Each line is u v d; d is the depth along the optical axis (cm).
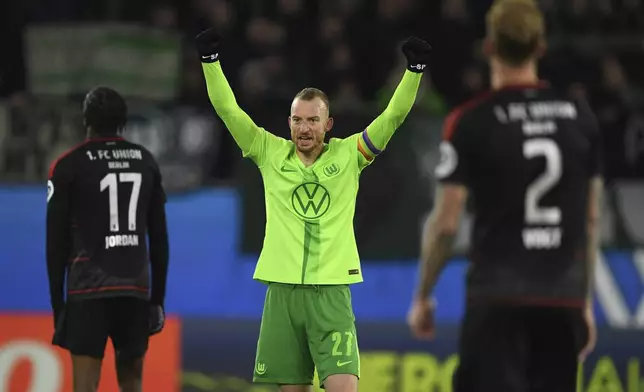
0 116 3291
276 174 1988
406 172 3238
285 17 4409
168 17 4294
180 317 3119
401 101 1944
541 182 1587
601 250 3234
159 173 2181
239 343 3112
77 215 2091
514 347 1591
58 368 3014
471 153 1608
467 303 1616
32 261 3198
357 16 4372
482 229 1611
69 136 3303
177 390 3062
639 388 3097
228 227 3259
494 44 1631
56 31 3675
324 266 1950
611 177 3453
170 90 3809
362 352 3105
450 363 3105
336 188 1975
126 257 2103
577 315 1598
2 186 3262
